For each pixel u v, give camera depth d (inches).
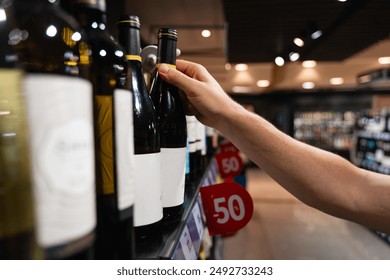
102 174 15.4
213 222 36.8
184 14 160.7
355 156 257.8
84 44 16.6
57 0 15.1
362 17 159.8
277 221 192.9
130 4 147.4
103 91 16.0
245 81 378.3
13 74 11.0
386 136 195.2
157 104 28.9
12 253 11.3
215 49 217.3
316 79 367.6
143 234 20.1
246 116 31.2
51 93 10.3
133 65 21.8
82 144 11.3
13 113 11.0
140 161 20.1
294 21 168.4
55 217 10.4
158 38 27.8
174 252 19.3
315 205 35.1
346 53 245.1
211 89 29.0
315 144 487.8
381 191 34.2
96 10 17.1
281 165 32.9
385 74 296.0
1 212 11.2
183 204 29.1
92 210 12.0
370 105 450.0
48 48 15.0
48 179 10.2
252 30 184.5
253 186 309.7
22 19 14.2
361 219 34.5
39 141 10.1
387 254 143.3
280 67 347.9
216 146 105.2
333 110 470.6
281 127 493.4
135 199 19.8
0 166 11.3
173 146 26.8
